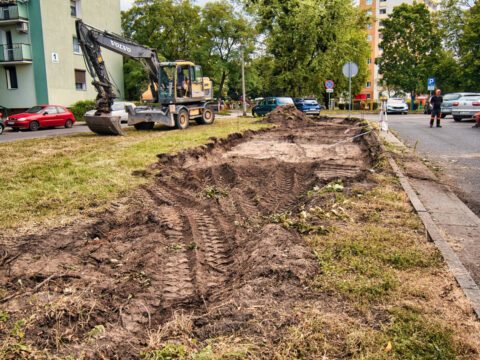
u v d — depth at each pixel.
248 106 57.06
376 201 5.56
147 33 42.59
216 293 3.46
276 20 37.44
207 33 42.41
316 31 35.06
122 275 3.81
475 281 3.39
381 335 2.56
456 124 19.47
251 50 42.03
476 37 37.19
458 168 8.51
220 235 4.88
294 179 7.83
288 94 42.06
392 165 8.05
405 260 3.61
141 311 3.15
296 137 14.78
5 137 15.74
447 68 44.25
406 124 20.00
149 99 17.80
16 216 5.01
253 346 2.48
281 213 5.73
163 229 5.02
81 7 30.59
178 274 3.84
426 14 48.19
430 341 2.50
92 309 3.08
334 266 3.53
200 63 42.88
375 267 3.48
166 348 2.51
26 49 27.27
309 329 2.64
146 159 8.53
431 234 4.27
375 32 78.50
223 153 11.27
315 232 4.40
